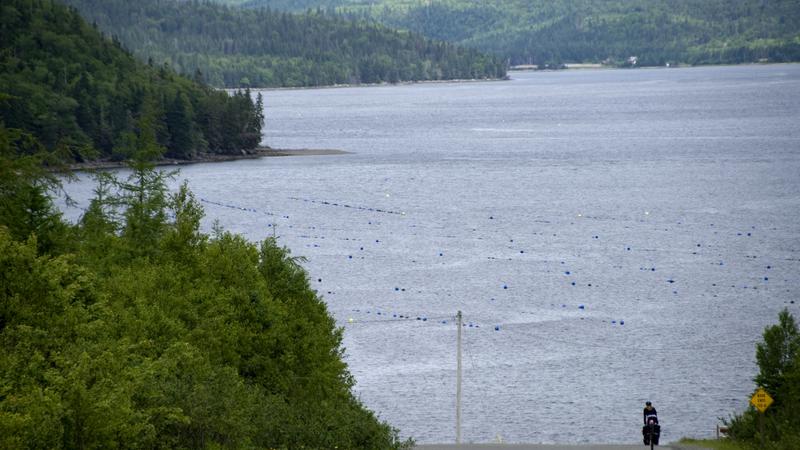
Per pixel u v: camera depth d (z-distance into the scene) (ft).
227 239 636.89
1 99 563.48
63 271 431.43
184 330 515.91
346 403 619.26
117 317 493.77
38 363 377.50
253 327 573.74
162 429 406.82
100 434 351.46
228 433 428.97
